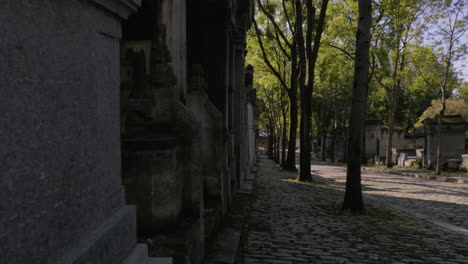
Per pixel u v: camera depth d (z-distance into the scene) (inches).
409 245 241.0
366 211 361.7
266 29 827.4
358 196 358.6
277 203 389.7
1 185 40.9
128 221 77.9
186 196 150.6
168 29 164.4
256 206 363.3
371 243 241.3
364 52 354.6
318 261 193.6
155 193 127.7
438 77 920.9
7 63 41.9
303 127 647.1
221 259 158.1
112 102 74.7
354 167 359.9
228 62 327.6
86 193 61.8
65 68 55.1
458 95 1878.7
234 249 174.1
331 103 1659.7
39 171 48.2
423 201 474.3
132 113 144.3
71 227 56.4
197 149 150.7
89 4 63.0
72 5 57.2
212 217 206.4
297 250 213.0
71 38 56.9
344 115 1612.9
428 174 908.6
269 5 813.2
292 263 187.6
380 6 954.1
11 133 42.7
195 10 310.8
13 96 43.0
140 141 125.3
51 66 51.2
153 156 126.8
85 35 61.7
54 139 51.9
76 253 54.8
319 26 608.7
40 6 48.5
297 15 617.0
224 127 279.6
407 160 1278.3
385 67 1033.5
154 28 145.9
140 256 80.0
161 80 143.6
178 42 167.2
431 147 1135.0
